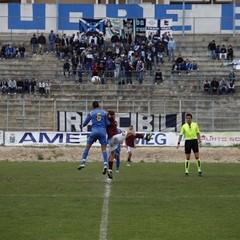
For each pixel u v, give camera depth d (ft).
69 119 249.75
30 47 311.06
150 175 142.10
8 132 231.71
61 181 127.03
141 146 226.99
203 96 268.41
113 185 120.37
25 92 272.72
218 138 232.94
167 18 324.80
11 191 110.83
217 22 326.65
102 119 126.62
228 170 157.69
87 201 99.81
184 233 77.10
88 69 286.87
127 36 305.53
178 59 288.10
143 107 261.65
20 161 186.09
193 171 153.89
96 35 308.19
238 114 257.55
